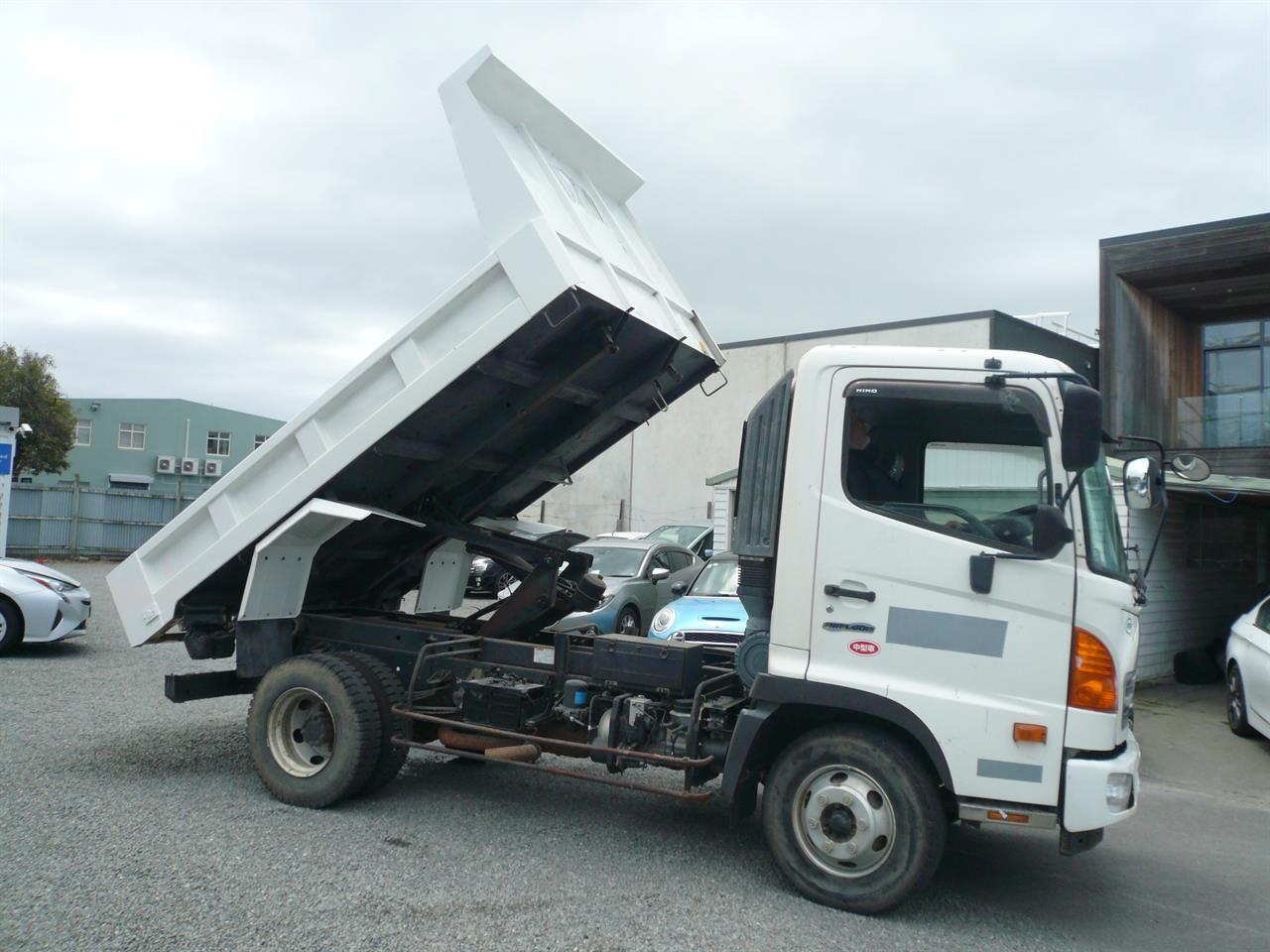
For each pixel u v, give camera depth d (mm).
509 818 6246
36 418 37375
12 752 7270
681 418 30875
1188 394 17984
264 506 6395
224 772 6949
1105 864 6055
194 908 4488
